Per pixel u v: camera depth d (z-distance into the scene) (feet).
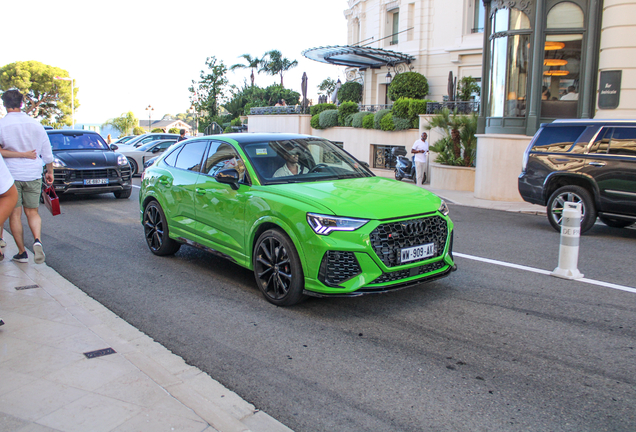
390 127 62.18
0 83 235.40
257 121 85.97
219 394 10.78
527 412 10.15
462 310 15.80
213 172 19.16
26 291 16.84
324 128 75.10
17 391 10.27
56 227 29.58
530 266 20.92
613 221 29.50
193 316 15.53
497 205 38.34
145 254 23.29
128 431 8.90
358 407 10.38
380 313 15.57
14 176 19.19
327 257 14.39
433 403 10.51
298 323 14.85
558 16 39.73
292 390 11.09
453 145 51.08
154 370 11.28
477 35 71.51
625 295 17.21
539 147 28.68
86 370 11.21
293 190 16.07
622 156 25.44
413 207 15.38
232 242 17.78
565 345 13.26
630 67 36.32
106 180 39.34
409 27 79.61
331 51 75.72
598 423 9.77
